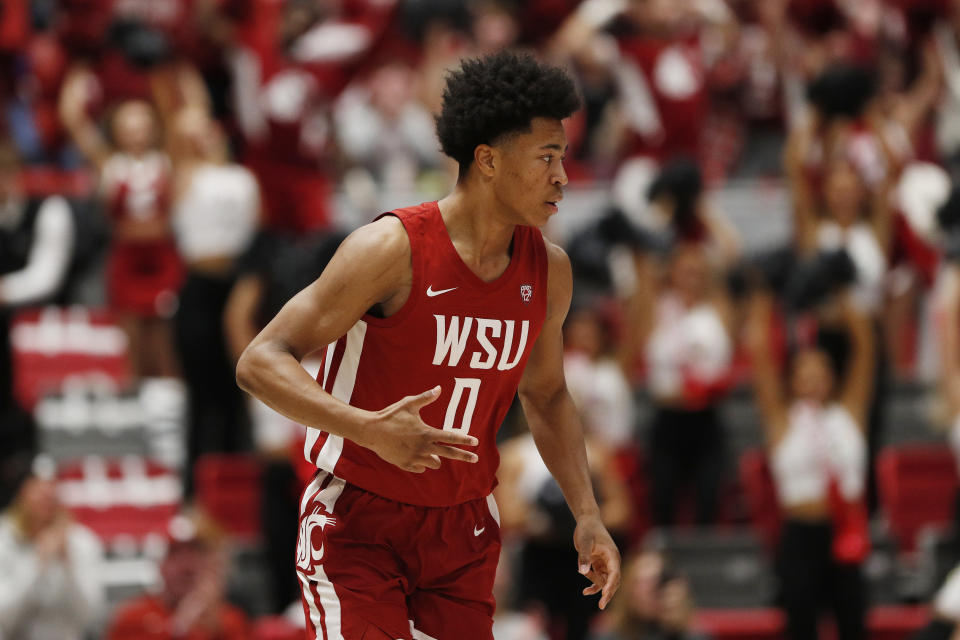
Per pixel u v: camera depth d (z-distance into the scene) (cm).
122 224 1989
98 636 1617
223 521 1872
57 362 2200
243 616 1555
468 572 804
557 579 1602
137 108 1986
